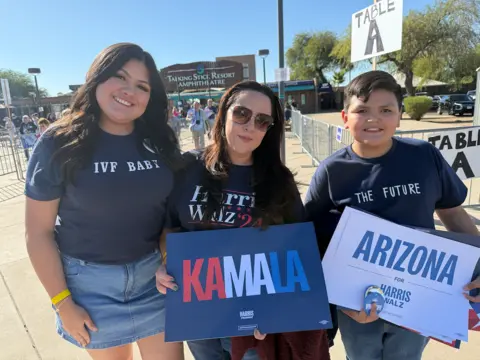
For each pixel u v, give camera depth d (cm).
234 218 166
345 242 160
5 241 495
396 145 164
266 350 157
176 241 162
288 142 1426
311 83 3847
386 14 374
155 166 167
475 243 155
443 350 259
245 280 157
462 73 2711
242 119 158
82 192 155
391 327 170
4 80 1151
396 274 158
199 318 152
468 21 2484
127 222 165
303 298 154
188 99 3136
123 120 159
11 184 898
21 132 1427
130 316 175
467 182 618
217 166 168
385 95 154
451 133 428
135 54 158
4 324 311
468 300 155
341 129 636
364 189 164
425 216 163
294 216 173
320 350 161
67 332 170
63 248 166
